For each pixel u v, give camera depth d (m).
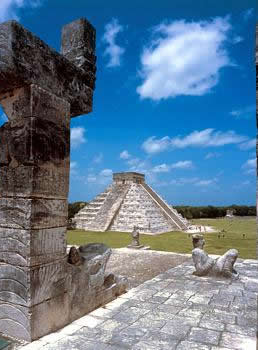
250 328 5.41
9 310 4.95
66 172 5.65
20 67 4.71
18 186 4.98
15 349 4.49
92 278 6.27
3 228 5.09
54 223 5.30
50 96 5.32
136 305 6.59
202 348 4.62
